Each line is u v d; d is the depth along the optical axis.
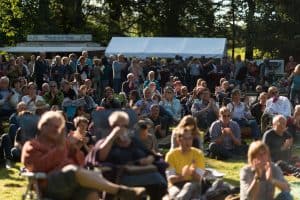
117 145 7.38
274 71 32.91
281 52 46.00
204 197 8.07
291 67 30.59
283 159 10.62
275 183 7.30
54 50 37.34
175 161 7.77
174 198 7.43
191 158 7.81
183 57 31.95
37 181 6.48
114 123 7.25
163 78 25.33
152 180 7.17
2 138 11.87
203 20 49.09
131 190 6.27
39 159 6.75
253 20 46.50
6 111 16.06
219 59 30.44
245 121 14.84
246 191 7.28
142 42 33.00
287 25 45.84
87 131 10.64
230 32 48.78
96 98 20.28
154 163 7.47
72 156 7.57
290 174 10.55
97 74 23.25
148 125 9.38
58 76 22.69
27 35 41.78
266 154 7.21
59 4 48.50
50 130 6.82
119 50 32.69
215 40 32.62
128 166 7.11
